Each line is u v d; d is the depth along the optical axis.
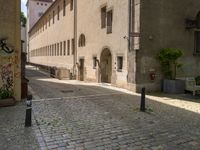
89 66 22.86
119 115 9.46
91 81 22.33
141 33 15.01
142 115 9.49
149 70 15.33
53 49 38.03
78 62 25.64
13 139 6.86
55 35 36.53
